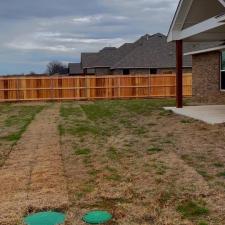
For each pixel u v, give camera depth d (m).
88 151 9.46
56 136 11.91
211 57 20.89
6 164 8.24
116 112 18.69
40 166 8.00
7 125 15.12
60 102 28.38
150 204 5.59
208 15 16.53
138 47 42.81
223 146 9.27
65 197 5.97
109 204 5.67
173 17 16.81
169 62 41.03
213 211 5.26
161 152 8.99
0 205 5.68
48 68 86.69
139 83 29.88
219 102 20.33
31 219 5.16
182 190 6.16
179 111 16.75
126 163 8.09
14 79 28.86
